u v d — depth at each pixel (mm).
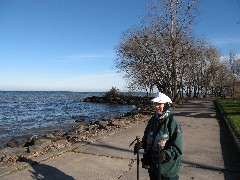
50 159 7238
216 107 29031
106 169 6637
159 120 4188
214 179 6172
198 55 42344
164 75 37719
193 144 9531
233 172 6645
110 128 13172
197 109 25719
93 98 80625
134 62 39000
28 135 20547
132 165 6969
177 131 4066
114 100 72750
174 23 33250
